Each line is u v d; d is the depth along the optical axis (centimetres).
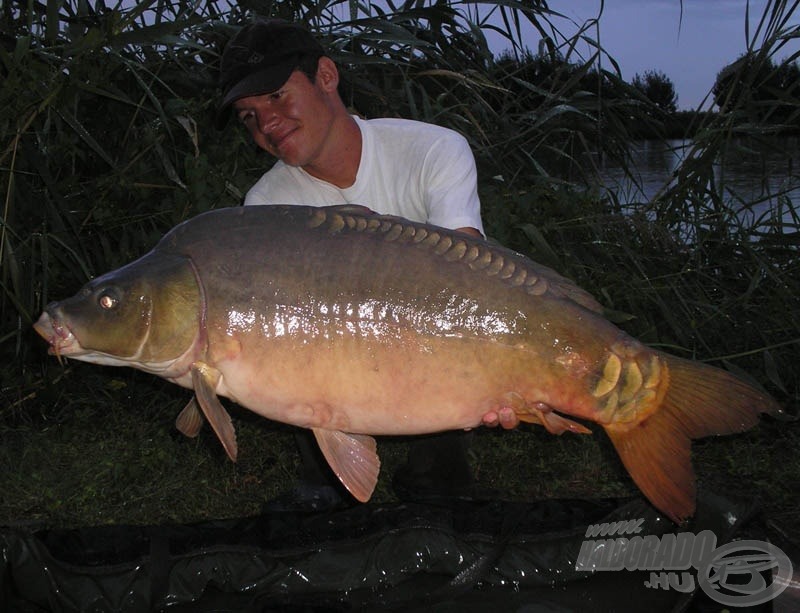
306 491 145
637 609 119
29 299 170
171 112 184
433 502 143
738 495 129
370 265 102
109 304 101
